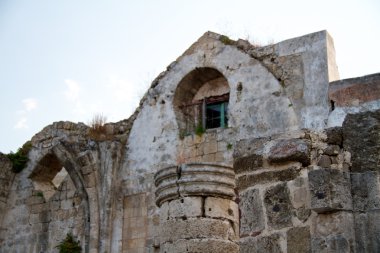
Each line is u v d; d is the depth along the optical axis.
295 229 6.66
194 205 11.30
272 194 6.99
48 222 23.19
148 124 22.11
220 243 11.05
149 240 20.33
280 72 19.55
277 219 6.84
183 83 21.81
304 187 6.78
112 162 21.83
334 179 6.43
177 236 11.15
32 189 24.22
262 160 7.20
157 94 22.28
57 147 23.16
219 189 11.42
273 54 19.97
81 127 23.45
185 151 20.80
